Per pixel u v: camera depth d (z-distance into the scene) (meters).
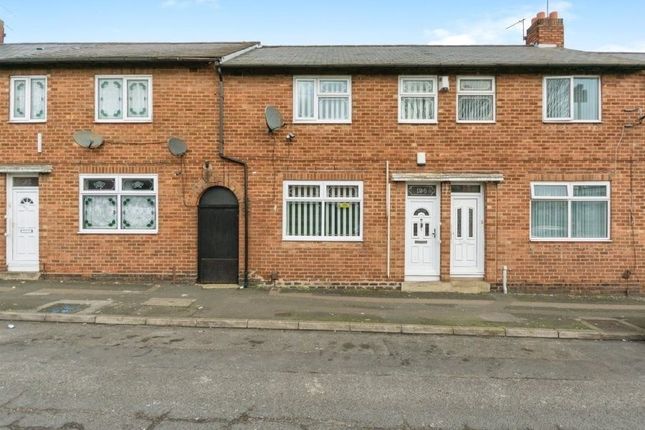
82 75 11.61
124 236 11.53
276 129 11.48
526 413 4.61
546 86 11.54
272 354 6.45
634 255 11.30
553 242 11.35
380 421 4.38
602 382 5.53
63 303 9.04
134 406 4.59
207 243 11.62
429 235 11.62
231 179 11.54
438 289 11.21
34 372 5.51
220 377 5.46
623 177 11.34
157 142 11.57
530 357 6.55
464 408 4.71
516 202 11.39
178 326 7.98
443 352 6.73
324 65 11.23
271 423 4.27
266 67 11.35
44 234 11.57
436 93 11.55
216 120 11.55
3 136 11.63
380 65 11.24
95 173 11.58
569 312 9.13
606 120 11.38
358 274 11.48
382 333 7.82
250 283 11.45
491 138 11.45
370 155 11.52
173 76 11.59
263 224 11.52
